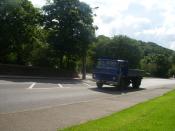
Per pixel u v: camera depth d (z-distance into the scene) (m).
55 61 50.12
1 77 32.59
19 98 17.16
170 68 139.12
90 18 49.44
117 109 16.02
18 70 39.88
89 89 28.31
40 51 49.00
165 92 30.55
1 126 9.95
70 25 48.44
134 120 11.75
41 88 24.31
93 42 50.38
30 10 47.56
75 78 49.12
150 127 10.36
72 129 9.87
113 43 87.62
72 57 51.56
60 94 21.56
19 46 47.16
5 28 43.94
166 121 11.59
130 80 33.41
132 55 87.69
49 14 48.50
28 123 10.70
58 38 48.03
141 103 18.81
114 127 10.27
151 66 122.44
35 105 15.19
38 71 43.47
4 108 13.52
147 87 38.81
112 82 30.06
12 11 44.25
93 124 10.80
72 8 48.66
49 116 12.41
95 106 16.61
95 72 30.98
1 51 45.97
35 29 48.81
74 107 15.60
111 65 30.44
